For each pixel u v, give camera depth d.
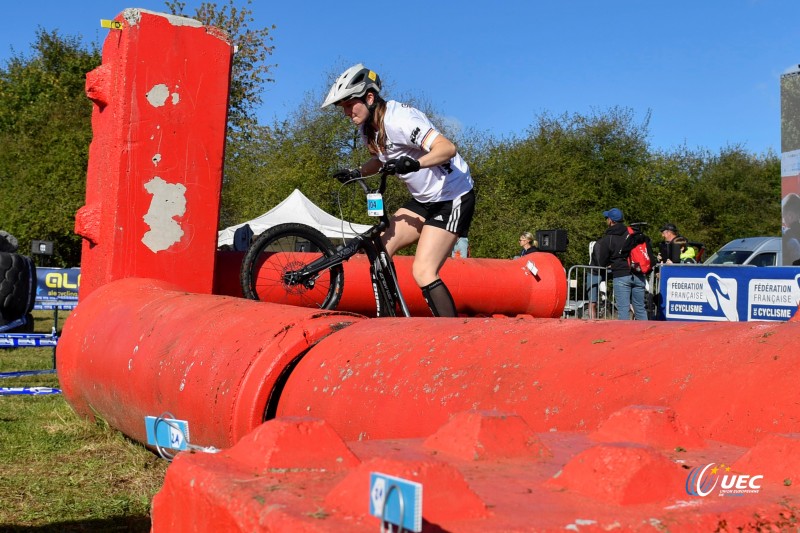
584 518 0.91
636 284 10.82
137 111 5.24
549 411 1.84
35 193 25.05
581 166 31.73
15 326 8.20
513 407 1.90
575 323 2.23
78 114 30.47
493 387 1.96
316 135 29.05
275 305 3.13
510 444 1.21
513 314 7.95
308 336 2.68
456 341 2.23
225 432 2.66
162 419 1.68
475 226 29.89
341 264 5.38
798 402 1.49
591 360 1.91
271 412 2.67
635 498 0.98
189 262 5.38
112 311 4.18
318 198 27.62
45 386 6.43
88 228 5.34
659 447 1.28
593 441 1.35
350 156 29.11
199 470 1.14
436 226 4.83
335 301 5.55
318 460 1.14
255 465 1.14
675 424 1.33
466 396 1.99
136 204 5.23
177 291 4.36
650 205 32.78
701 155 46.06
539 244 8.25
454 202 4.83
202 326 3.15
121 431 3.98
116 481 3.40
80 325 4.37
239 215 28.89
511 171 31.19
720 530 0.94
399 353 2.28
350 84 4.69
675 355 1.82
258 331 2.78
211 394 2.72
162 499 1.24
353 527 0.86
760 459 1.15
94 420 4.31
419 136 4.61
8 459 3.75
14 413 4.96
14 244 10.63
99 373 3.82
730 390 1.62
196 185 5.41
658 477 1.01
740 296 8.63
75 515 2.94
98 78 5.44
